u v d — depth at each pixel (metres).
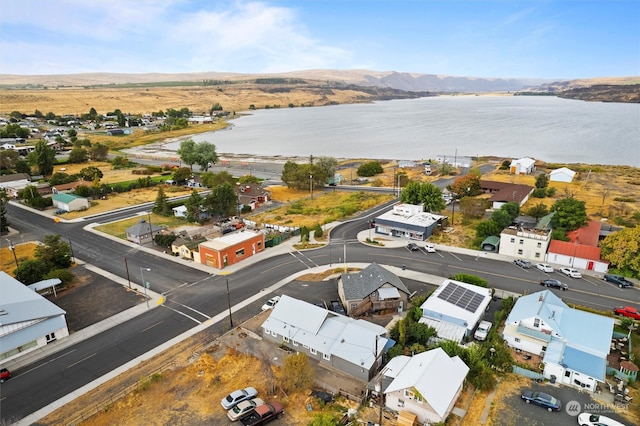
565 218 75.12
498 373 40.25
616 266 61.62
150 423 34.75
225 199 91.94
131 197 114.94
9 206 106.44
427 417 33.69
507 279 60.31
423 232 76.19
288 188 125.75
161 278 62.84
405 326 46.41
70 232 84.81
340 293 55.31
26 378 40.88
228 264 67.25
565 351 40.56
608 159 172.75
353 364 40.22
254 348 45.16
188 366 42.28
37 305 48.00
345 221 90.00
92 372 41.59
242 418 34.41
